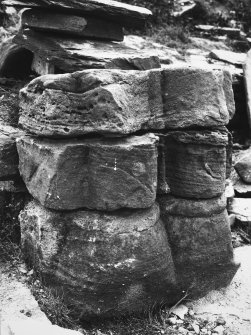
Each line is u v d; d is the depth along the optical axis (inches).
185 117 149.2
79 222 145.9
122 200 142.2
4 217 170.2
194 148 151.9
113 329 150.7
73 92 139.7
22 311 139.6
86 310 147.7
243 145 301.0
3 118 196.9
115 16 209.9
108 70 139.2
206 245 159.6
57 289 149.5
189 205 157.0
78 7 197.6
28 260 161.3
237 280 179.5
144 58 193.8
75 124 139.9
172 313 160.7
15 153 163.8
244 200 241.0
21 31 218.7
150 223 148.3
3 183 169.8
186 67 147.6
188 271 160.2
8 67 247.1
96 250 142.7
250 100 297.7
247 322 159.2
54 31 207.6
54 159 141.3
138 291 150.5
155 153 143.6
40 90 147.0
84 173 143.9
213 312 162.7
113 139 140.3
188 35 395.9
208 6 450.9
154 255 147.9
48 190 144.4
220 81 152.3
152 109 147.7
